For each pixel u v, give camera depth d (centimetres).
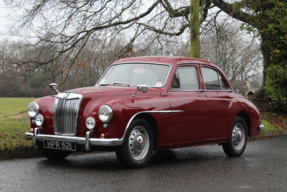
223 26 1463
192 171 538
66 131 531
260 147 865
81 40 1461
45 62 1470
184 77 631
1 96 4719
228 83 729
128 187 421
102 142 491
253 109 759
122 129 503
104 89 552
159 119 559
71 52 1461
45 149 591
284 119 1361
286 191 430
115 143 495
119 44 1487
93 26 1423
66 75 1502
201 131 633
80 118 516
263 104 1530
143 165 541
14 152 634
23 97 4669
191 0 1206
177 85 611
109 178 466
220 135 673
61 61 1471
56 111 540
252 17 1418
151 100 554
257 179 492
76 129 516
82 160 616
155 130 566
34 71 1477
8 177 467
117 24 1446
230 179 488
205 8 1477
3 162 586
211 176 504
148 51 1530
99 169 529
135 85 609
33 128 573
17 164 566
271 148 846
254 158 689
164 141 571
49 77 1538
